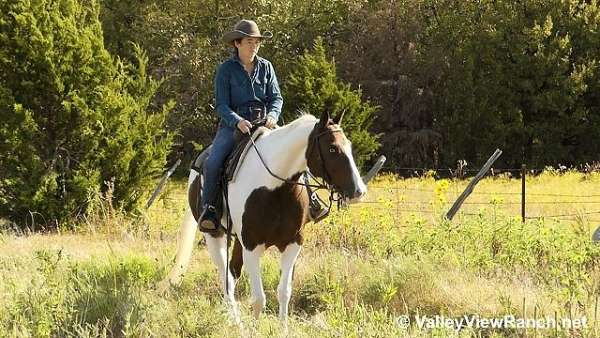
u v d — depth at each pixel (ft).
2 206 55.62
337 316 22.91
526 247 34.53
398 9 130.31
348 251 36.81
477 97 122.72
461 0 132.16
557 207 65.72
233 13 129.08
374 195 72.43
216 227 26.45
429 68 128.36
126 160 56.75
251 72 26.84
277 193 24.40
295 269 32.60
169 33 128.16
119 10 131.85
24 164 55.16
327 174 23.29
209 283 32.58
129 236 43.21
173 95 126.41
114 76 59.31
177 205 58.49
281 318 24.91
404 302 28.45
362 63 131.23
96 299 26.40
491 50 122.72
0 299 26.61
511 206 65.98
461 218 40.73
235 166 25.58
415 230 38.45
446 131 126.52
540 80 120.78
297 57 127.34
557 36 121.19
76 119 55.88
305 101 95.45
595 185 84.43
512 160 122.72
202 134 127.85
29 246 42.19
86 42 56.44
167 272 32.86
